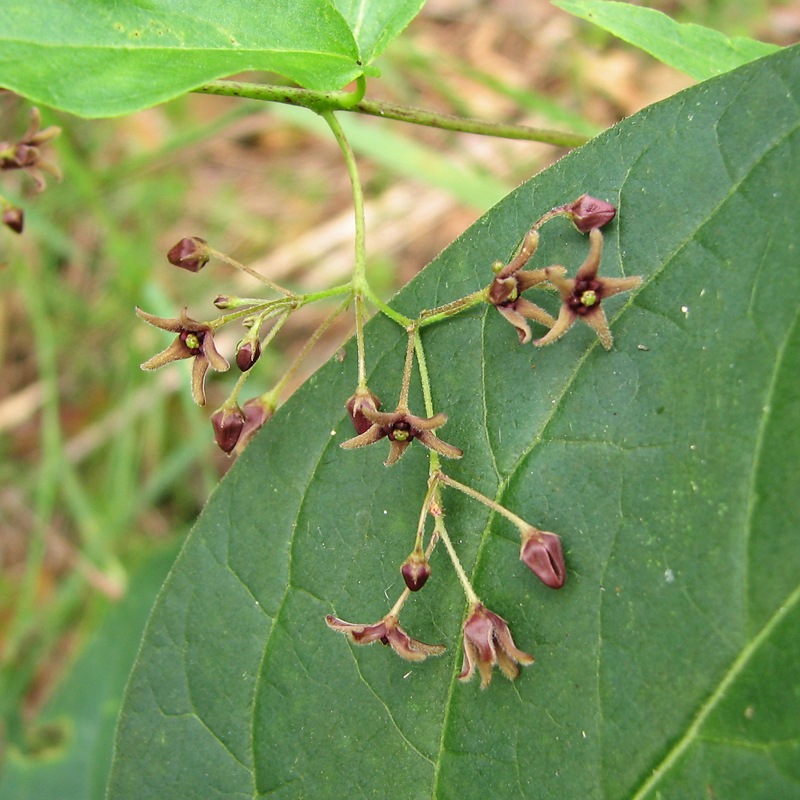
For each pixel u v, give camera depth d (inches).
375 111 4.9
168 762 4.4
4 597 8.4
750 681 3.7
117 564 7.6
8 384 9.0
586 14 4.8
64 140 7.4
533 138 5.1
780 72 4.0
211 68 4.1
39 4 4.0
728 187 4.0
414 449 4.3
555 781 4.0
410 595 4.2
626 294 4.0
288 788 4.3
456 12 10.3
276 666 4.3
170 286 9.0
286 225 9.4
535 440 4.1
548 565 3.9
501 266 4.1
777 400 3.8
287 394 8.2
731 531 3.8
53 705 6.5
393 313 4.4
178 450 8.2
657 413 4.0
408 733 4.2
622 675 3.9
